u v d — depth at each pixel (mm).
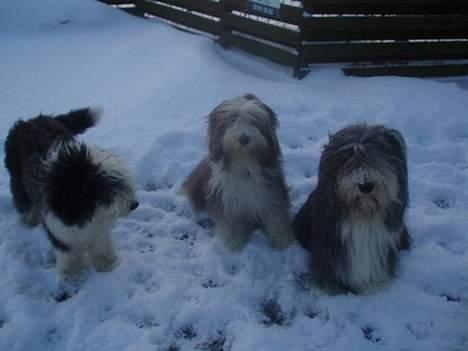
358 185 1321
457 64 3453
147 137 2543
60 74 3418
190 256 1888
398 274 1729
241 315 1601
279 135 2564
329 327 1551
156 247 1924
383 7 3107
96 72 3438
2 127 2699
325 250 1578
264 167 1680
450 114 2705
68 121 2043
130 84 3215
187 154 2451
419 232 1948
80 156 1493
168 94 2932
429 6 3182
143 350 1480
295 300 1674
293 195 2182
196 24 3973
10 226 1999
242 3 3422
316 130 2621
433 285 1718
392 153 1346
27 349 1493
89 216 1511
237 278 1742
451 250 1896
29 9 4359
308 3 2984
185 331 1579
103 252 1746
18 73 3439
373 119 2676
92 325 1563
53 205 1484
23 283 1736
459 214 2057
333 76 3172
